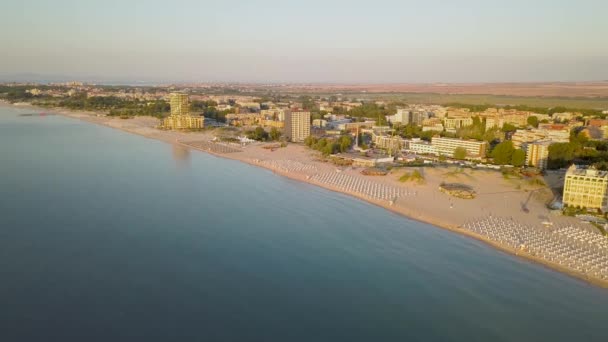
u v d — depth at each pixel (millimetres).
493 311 153125
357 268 183125
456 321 146625
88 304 148000
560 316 150875
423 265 187375
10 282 160375
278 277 173125
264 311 148500
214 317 143625
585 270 181625
